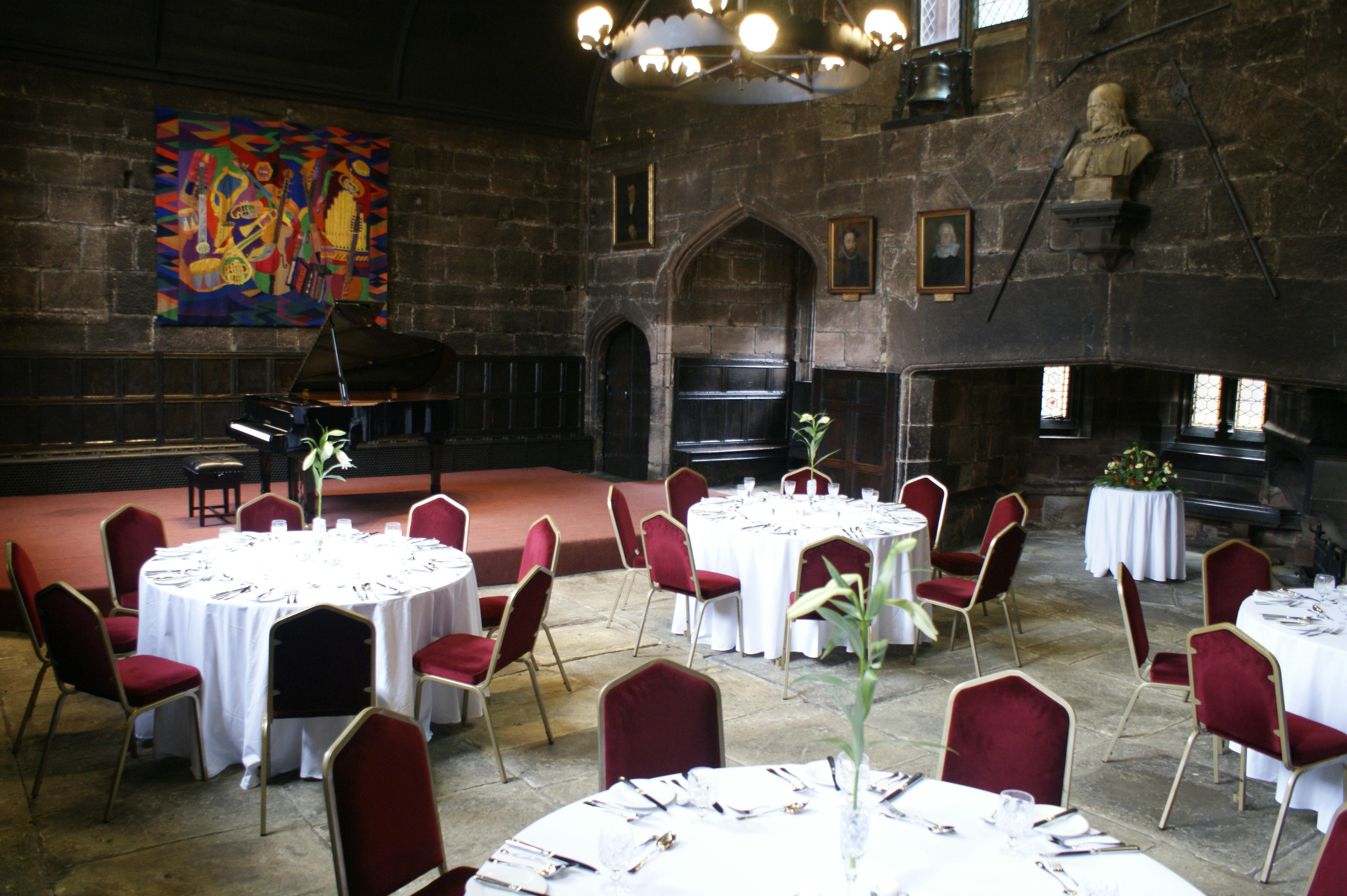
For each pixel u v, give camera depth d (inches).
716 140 476.1
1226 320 302.0
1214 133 300.8
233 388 470.6
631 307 542.6
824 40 221.1
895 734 213.0
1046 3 338.6
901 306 393.1
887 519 276.4
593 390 578.6
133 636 203.9
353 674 165.3
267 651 175.9
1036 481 462.3
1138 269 322.3
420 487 458.6
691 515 279.6
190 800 175.3
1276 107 286.8
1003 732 130.0
